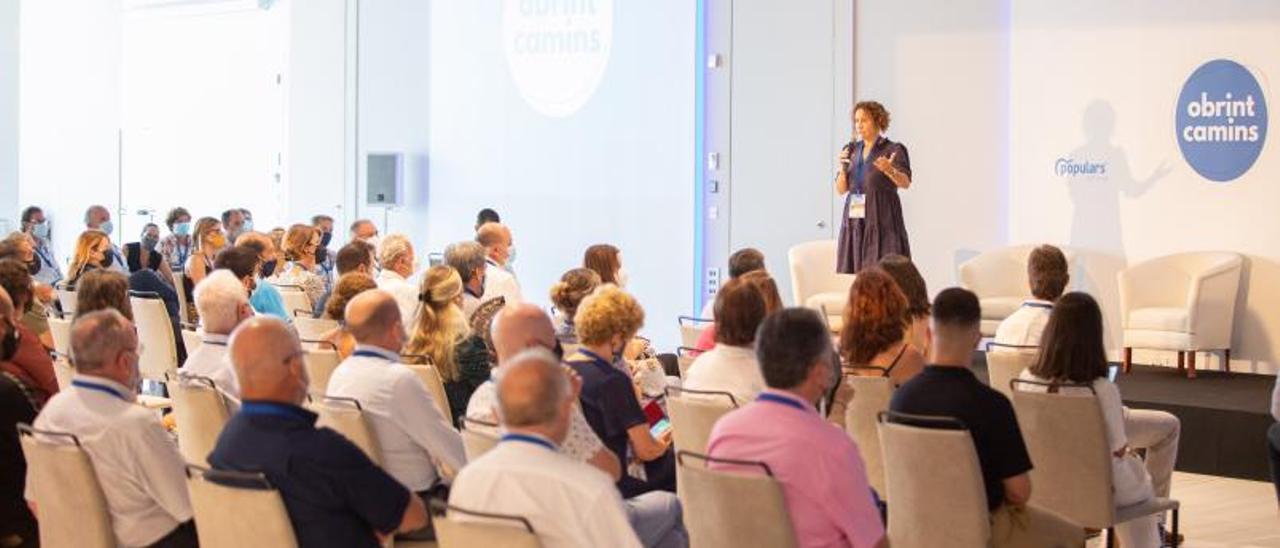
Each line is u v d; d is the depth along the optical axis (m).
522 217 13.99
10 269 6.59
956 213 11.55
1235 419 8.49
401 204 14.63
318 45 15.21
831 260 11.34
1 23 15.60
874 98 11.92
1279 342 10.14
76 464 4.53
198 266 10.66
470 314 8.02
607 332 5.15
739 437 4.08
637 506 4.94
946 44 11.55
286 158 16.11
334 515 3.98
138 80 17.52
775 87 12.43
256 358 3.99
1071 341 5.49
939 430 4.59
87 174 17.34
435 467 5.18
